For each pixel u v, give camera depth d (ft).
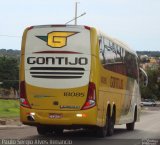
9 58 438.40
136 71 106.22
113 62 80.28
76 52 69.05
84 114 68.33
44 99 69.36
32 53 70.08
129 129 103.09
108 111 78.18
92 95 68.54
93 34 69.21
